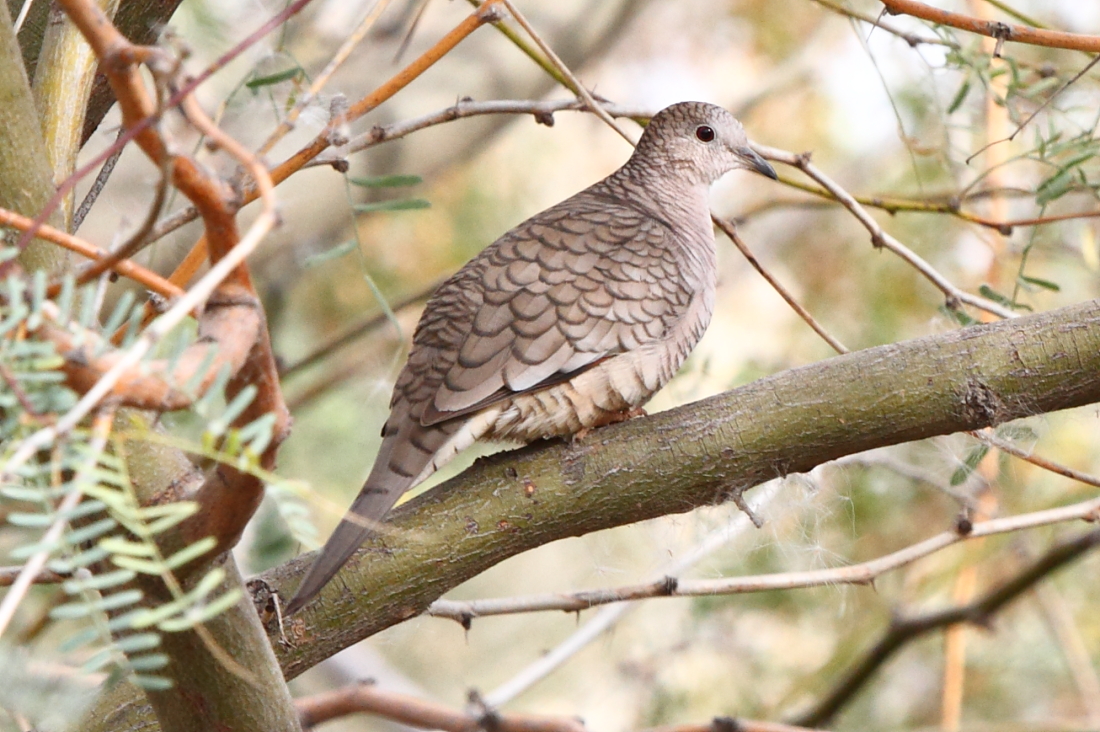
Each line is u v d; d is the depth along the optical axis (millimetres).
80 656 6516
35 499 3527
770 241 15883
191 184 3752
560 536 6668
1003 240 10727
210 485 4473
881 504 12188
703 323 8195
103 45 3602
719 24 16406
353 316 13672
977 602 10820
